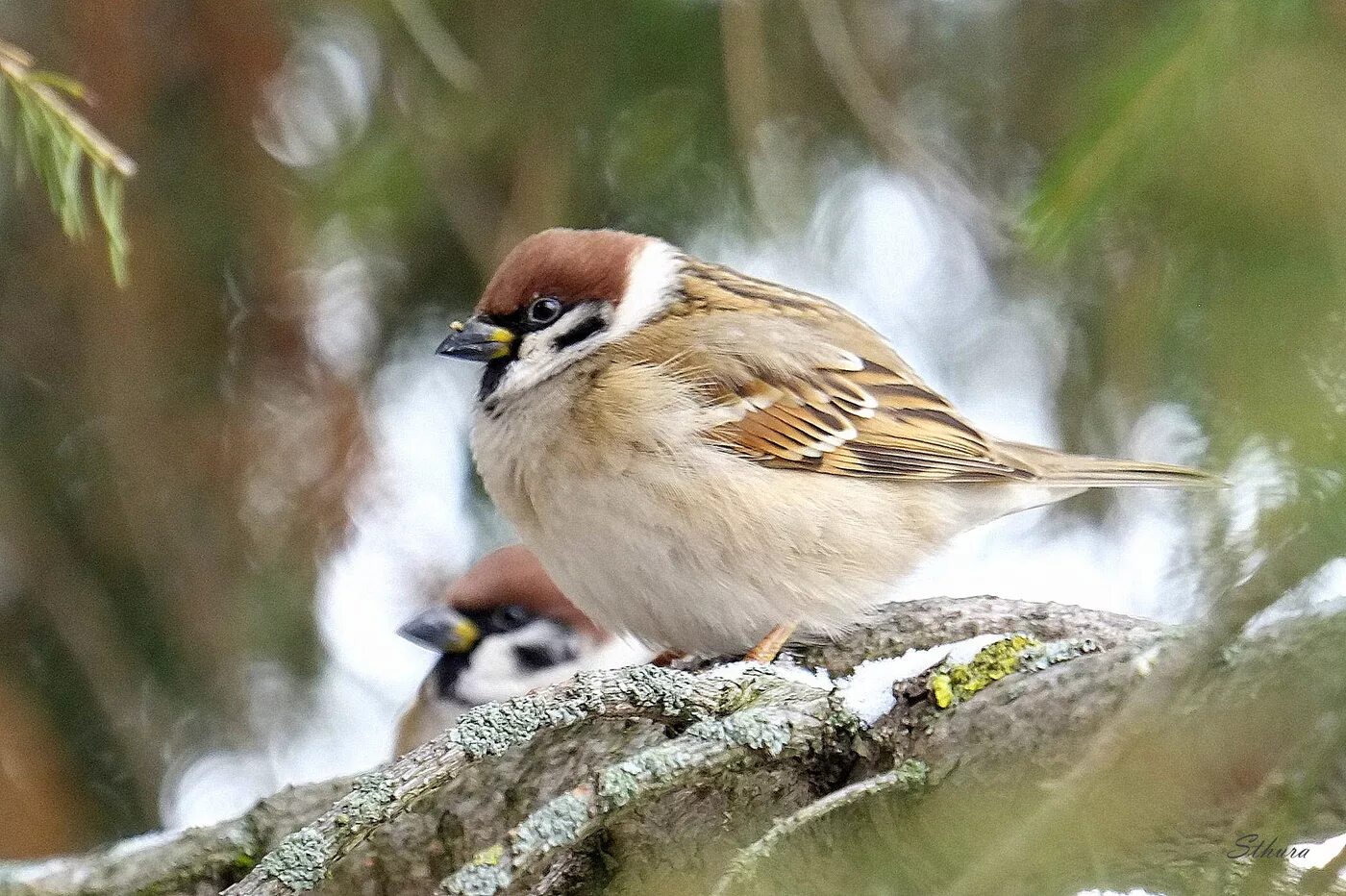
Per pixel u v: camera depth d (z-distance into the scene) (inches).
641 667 272.5
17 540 403.9
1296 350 185.9
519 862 238.5
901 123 408.2
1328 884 200.7
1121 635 294.7
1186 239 211.0
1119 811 219.0
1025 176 421.7
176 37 387.2
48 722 396.8
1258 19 211.9
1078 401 421.7
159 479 405.7
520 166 405.7
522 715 256.2
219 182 396.8
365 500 416.2
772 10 414.6
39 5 376.8
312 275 411.5
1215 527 200.5
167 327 405.1
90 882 303.9
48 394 408.5
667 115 407.2
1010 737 256.4
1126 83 223.3
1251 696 218.2
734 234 423.2
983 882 217.0
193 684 405.7
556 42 401.1
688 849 268.2
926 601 330.3
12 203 399.2
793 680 278.1
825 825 245.3
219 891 306.8
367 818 244.8
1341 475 180.4
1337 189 193.3
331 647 418.6
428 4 404.5
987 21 421.1
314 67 409.7
